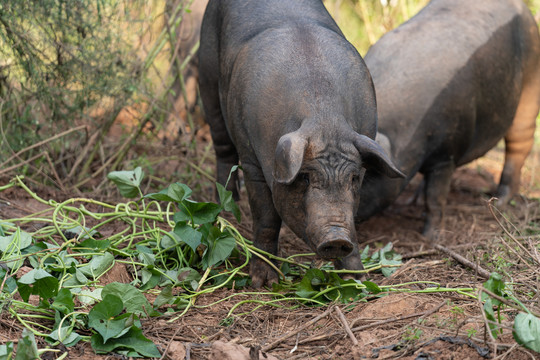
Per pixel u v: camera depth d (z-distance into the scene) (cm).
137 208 526
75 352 370
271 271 488
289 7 512
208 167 822
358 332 396
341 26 1187
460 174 920
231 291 474
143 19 729
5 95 686
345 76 452
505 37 674
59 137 704
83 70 687
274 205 457
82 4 665
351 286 439
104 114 750
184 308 439
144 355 369
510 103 696
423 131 604
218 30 565
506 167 780
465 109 626
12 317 396
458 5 677
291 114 433
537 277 465
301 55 455
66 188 696
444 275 510
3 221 510
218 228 472
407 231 674
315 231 390
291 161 387
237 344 378
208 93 596
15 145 705
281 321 427
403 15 1130
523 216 721
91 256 482
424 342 373
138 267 485
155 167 794
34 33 671
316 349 382
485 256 538
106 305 377
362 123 456
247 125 464
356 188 414
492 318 356
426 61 612
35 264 450
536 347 331
